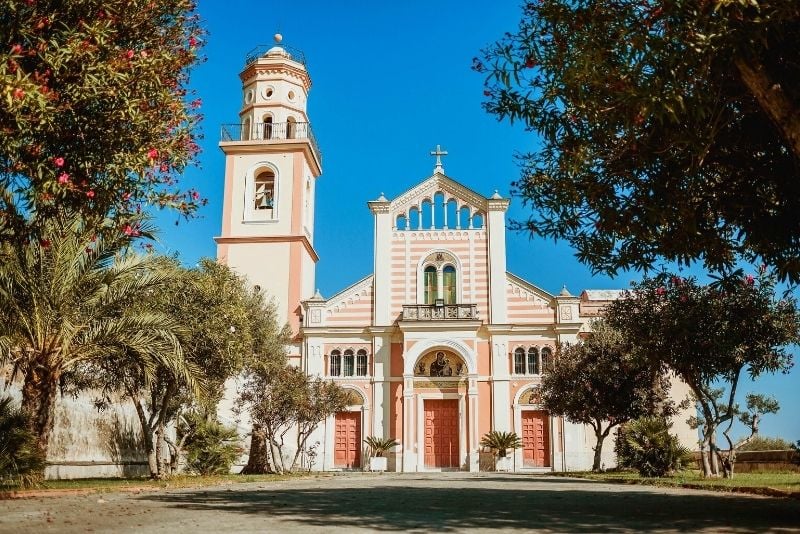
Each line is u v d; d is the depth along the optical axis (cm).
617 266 1383
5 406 1719
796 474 2620
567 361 3469
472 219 5025
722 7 882
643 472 2666
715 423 2338
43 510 1171
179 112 1209
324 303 4909
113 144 1102
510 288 4866
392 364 4778
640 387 3209
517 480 2839
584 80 1073
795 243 1239
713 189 1253
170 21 1245
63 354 1825
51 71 1019
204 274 2584
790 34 962
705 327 2164
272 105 5312
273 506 1291
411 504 1361
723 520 1019
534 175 1368
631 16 1020
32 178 1037
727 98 1030
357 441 4691
